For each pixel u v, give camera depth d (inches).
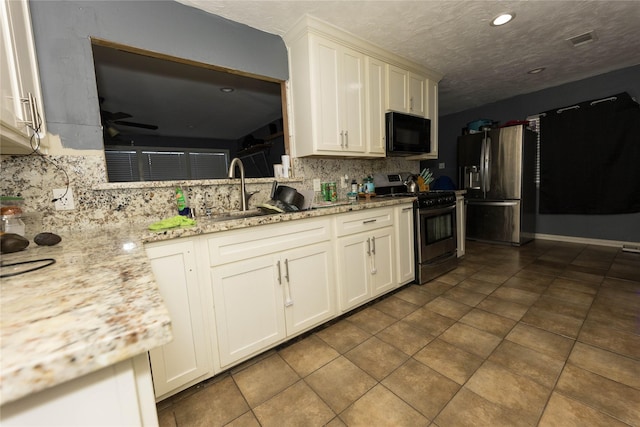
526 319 75.9
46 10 55.9
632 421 43.9
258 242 63.1
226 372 61.1
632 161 132.5
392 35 92.2
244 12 76.9
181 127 197.6
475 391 52.1
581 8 80.8
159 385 51.6
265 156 173.0
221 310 58.3
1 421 13.0
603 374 54.1
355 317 82.6
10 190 54.2
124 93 128.8
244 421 48.3
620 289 90.9
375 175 124.0
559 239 159.0
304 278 71.8
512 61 117.0
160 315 16.2
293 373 59.8
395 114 106.6
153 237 48.8
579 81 145.3
